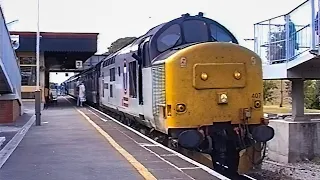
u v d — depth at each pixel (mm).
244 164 11742
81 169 9789
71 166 10141
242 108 11797
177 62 11445
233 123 11742
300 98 20078
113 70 21625
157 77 12320
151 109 12992
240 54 11836
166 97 11586
